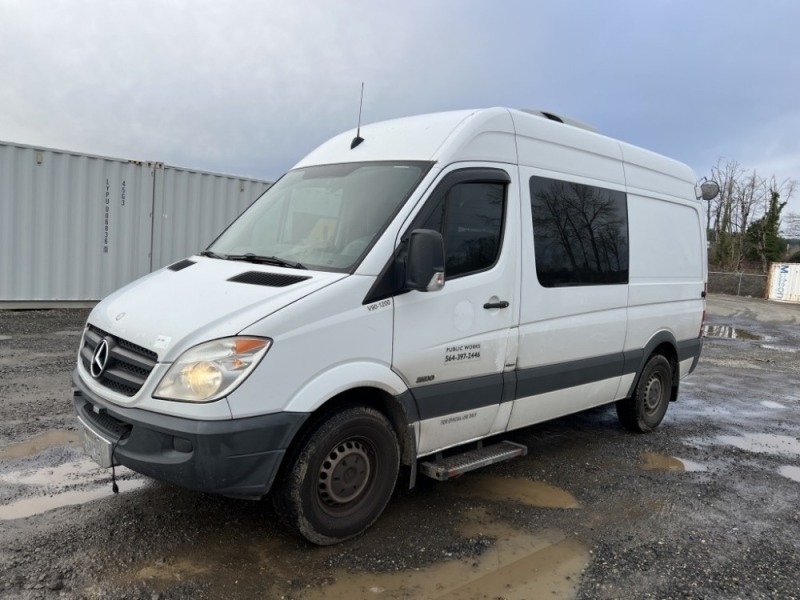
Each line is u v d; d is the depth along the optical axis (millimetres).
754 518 4551
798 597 3477
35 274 11391
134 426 3209
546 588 3412
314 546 3654
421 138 4285
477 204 4266
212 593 3145
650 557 3844
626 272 5766
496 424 4551
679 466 5617
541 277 4766
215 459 3078
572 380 5160
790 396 9086
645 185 6113
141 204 12461
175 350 3186
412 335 3807
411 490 4672
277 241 4270
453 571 3529
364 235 3807
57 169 11430
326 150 4898
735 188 53656
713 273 36312
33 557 3348
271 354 3205
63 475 4418
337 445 3580
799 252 53688
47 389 6441
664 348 6637
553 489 4887
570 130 5176
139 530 3713
